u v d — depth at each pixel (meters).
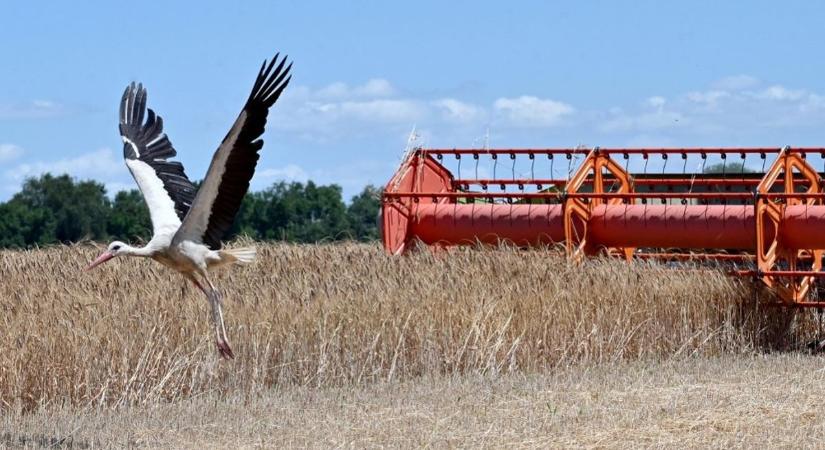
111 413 14.62
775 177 20.89
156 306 16.27
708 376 16.98
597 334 18.94
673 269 20.61
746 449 12.28
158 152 14.08
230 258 13.20
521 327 18.30
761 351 19.98
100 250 21.05
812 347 21.17
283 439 12.98
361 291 18.12
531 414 14.07
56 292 16.59
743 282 20.44
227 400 15.43
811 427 13.30
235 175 12.23
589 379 16.80
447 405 14.74
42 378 15.11
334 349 17.05
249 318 16.61
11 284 17.25
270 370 16.72
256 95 11.94
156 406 15.05
